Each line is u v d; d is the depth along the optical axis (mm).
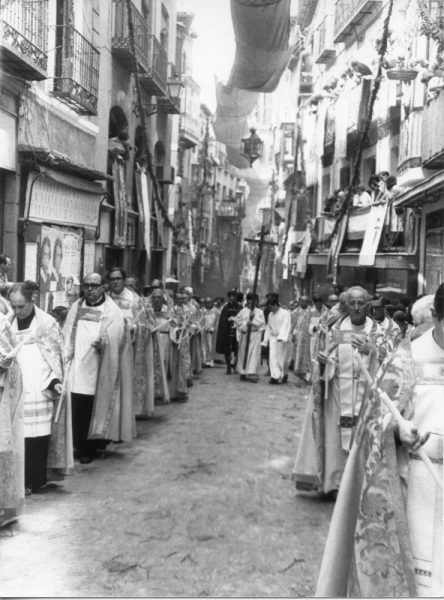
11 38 11219
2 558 5145
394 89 18641
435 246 15430
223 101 24375
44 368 6617
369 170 22984
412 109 15875
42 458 6734
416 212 16797
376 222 18172
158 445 9070
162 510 6375
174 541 5609
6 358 5445
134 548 5426
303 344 17125
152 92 21969
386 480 3160
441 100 13469
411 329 3809
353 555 3291
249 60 12086
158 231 24562
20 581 4742
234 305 18016
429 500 3174
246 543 5625
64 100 14234
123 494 6832
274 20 11195
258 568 5129
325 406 6891
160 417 11148
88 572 4941
